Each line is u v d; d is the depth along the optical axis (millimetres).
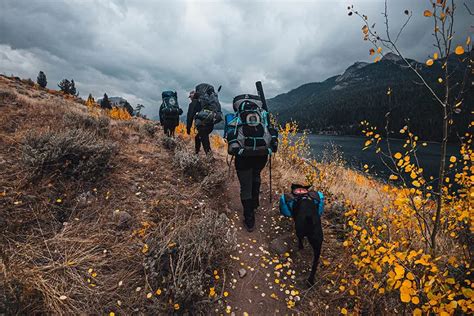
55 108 7867
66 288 2705
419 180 2811
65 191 3812
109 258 3105
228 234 3736
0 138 4691
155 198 4320
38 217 3301
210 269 3275
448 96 2289
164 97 8352
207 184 5164
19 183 3586
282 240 4242
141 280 2953
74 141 4367
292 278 3598
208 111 6062
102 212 3707
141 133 8320
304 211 3625
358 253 3531
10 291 2312
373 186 6254
